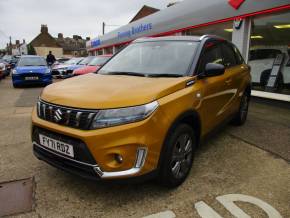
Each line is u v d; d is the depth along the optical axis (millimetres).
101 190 3365
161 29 14258
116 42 23672
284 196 3266
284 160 4219
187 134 3443
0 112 7566
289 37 8133
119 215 2924
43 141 3189
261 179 3646
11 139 5176
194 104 3494
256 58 9070
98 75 4000
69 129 2889
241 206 3072
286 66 8344
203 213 2949
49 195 3271
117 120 2783
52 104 3096
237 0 8945
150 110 2881
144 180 2934
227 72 4672
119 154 2781
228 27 9805
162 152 3047
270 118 6570
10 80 18484
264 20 8648
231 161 4172
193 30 11742
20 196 3248
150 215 2920
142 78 3578
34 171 3842
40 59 15125
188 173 3619
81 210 3006
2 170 3875
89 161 2799
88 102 2863
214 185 3486
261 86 9055
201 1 10656
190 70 3709
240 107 5598
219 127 4570
